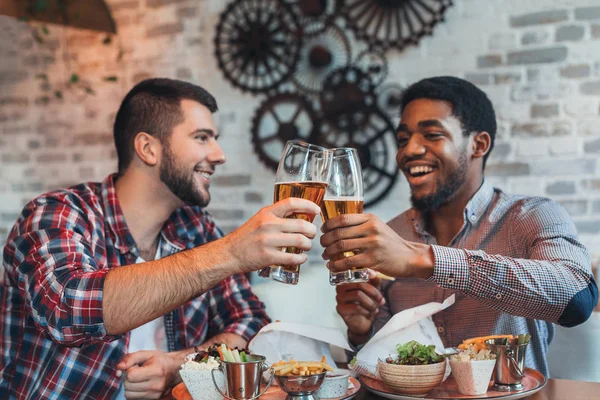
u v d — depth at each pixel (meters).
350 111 3.20
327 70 3.25
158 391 1.35
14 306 1.51
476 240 1.59
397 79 3.14
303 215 1.09
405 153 1.56
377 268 1.19
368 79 3.18
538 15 2.93
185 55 3.52
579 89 2.88
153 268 1.14
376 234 1.16
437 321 1.57
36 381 1.45
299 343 1.27
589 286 1.34
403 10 3.12
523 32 2.95
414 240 1.69
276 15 3.32
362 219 1.16
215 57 3.46
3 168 3.83
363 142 3.18
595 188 2.86
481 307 1.52
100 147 3.66
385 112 3.15
